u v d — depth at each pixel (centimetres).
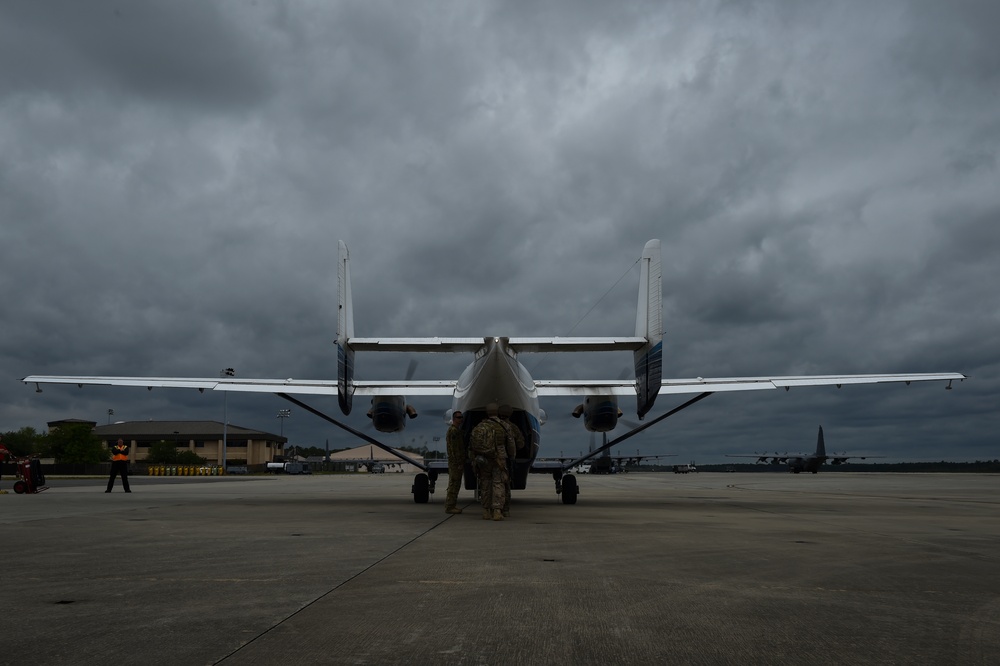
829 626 468
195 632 444
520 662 386
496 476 1262
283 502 1864
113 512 1464
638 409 1617
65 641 421
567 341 1464
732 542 916
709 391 1764
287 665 379
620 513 1457
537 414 1716
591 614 498
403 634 442
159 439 11669
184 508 1599
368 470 11500
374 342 1485
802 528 1132
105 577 639
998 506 1827
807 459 8775
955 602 545
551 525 1150
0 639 425
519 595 561
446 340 1466
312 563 723
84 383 1706
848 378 1738
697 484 4041
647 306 1546
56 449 9094
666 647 417
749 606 526
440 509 1557
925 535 1039
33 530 1063
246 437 11725
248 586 596
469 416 1568
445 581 621
